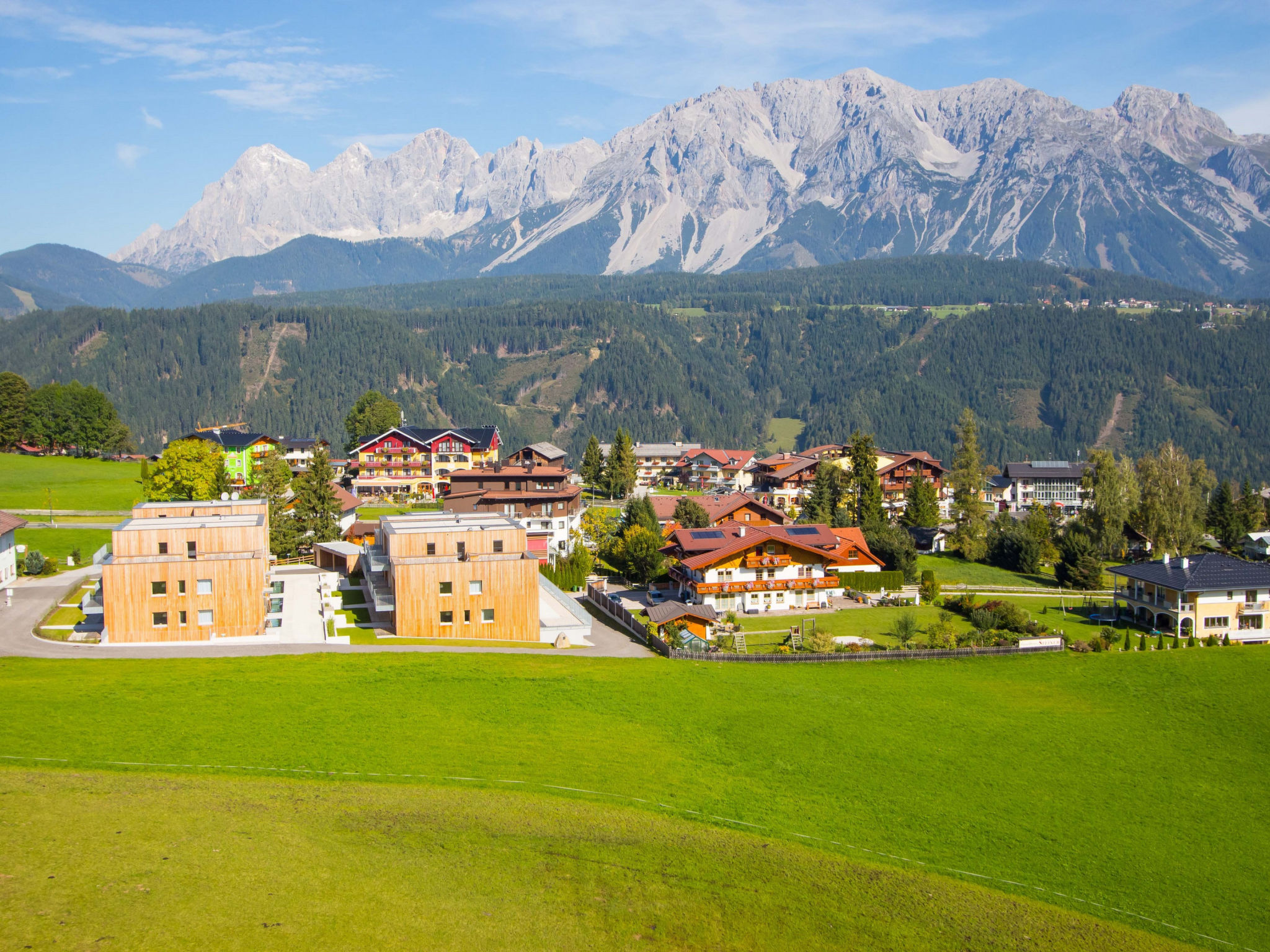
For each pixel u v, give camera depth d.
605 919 33.81
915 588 108.69
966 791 50.31
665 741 52.84
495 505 127.56
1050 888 41.12
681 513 127.88
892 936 35.53
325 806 39.84
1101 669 72.75
